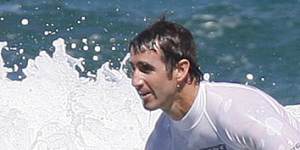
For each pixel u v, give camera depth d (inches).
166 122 406.0
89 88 651.5
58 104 644.1
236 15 1138.7
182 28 373.1
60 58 660.7
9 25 1083.3
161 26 370.6
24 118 631.2
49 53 999.0
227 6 1157.7
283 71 984.3
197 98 376.8
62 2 1149.1
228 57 1021.8
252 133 362.0
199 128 380.5
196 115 378.0
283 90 934.4
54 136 623.8
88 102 643.5
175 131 393.4
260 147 361.4
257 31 1098.1
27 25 1084.5
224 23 1118.4
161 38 366.9
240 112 366.6
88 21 1104.8
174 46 367.6
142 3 1164.5
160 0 1173.7
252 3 1170.6
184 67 371.6
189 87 375.9
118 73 651.5
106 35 1064.2
